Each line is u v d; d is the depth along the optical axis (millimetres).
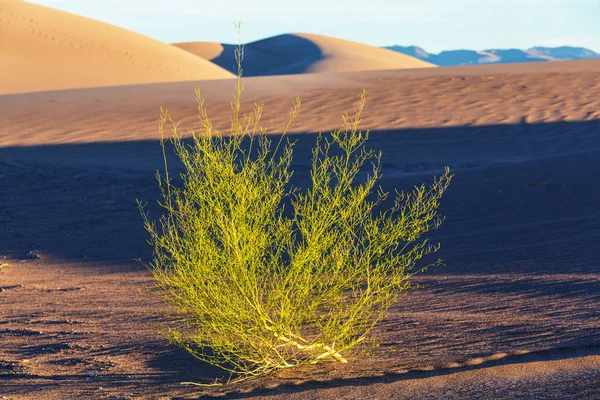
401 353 5672
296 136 27781
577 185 15305
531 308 6891
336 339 5418
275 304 5297
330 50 153750
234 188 5059
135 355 6086
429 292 8133
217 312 5117
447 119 30719
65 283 10266
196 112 32125
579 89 35625
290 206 14625
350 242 5555
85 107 34250
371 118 31078
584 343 5516
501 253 10328
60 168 22547
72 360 6043
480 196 15445
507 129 28797
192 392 5008
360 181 19094
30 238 14164
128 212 16406
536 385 4609
